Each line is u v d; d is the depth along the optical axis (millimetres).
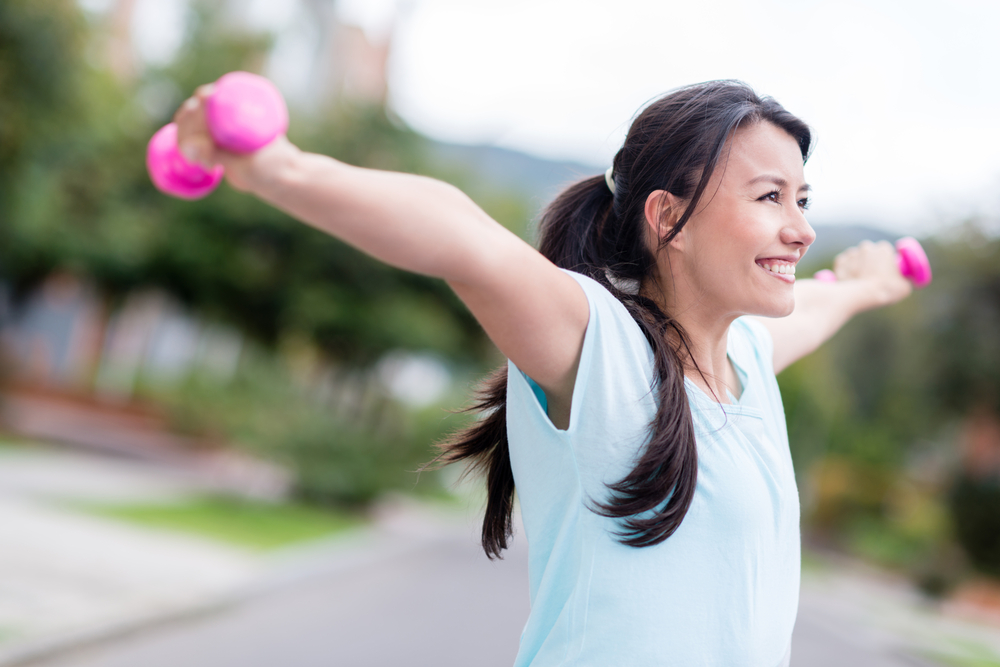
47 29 12859
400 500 30188
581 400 1186
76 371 31781
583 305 1179
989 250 21172
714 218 1319
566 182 1578
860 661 10250
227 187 24516
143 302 32062
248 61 25734
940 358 21906
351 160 24859
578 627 1197
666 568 1196
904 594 21812
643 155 1371
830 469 34719
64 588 7414
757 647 1221
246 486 21594
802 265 28766
